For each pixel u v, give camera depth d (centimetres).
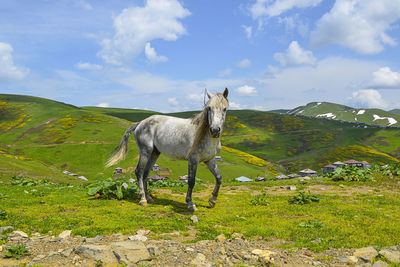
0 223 679
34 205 927
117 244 507
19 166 3609
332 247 572
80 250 493
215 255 513
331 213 874
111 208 894
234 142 15312
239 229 707
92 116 13762
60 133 11156
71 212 836
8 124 12675
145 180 1031
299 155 13038
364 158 11738
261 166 10094
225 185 1648
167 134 952
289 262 492
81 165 8300
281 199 1146
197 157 895
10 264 452
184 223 746
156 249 506
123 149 1068
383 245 577
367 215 839
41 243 547
